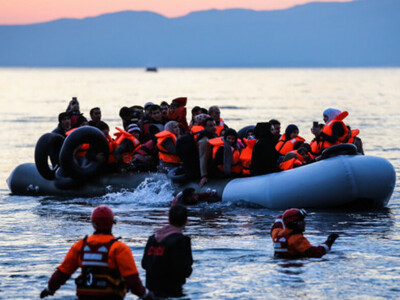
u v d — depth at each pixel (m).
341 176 22.98
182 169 26.34
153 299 11.51
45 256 17.56
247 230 20.66
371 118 83.38
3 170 39.88
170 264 12.89
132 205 25.94
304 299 13.45
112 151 28.00
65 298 13.85
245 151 25.94
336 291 13.95
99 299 11.23
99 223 11.48
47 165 28.69
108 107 108.44
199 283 14.61
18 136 63.34
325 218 22.34
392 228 20.70
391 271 15.45
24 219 23.22
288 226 16.78
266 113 93.06
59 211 24.88
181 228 13.29
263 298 13.53
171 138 26.33
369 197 23.19
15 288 14.59
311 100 130.75
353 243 18.45
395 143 53.50
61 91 186.12
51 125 76.62
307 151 26.09
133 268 11.25
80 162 28.25
